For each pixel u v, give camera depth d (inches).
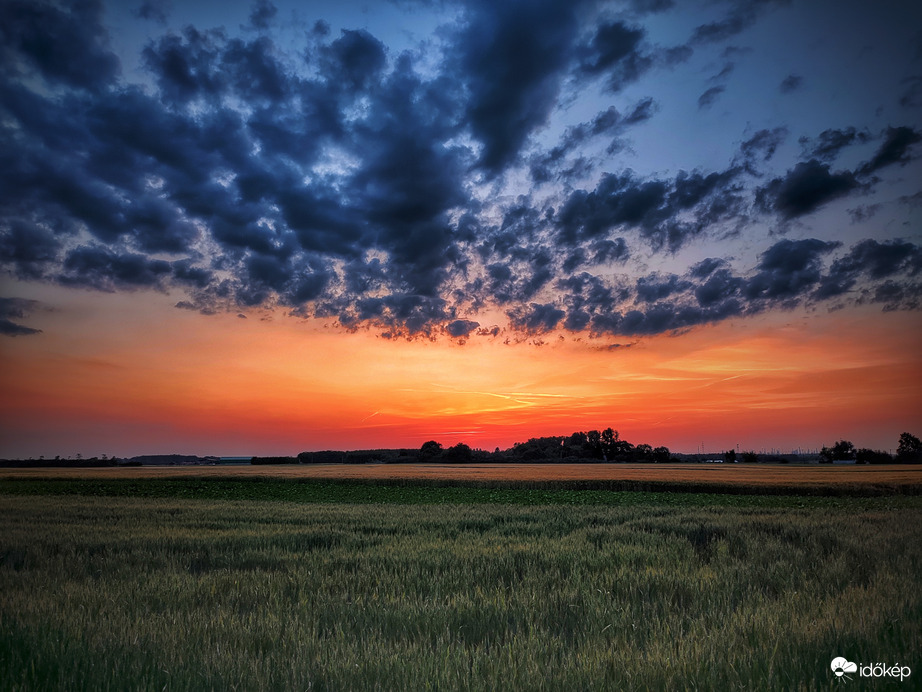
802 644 191.2
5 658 186.7
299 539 529.7
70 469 3855.8
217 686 168.7
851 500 1235.2
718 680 163.3
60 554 433.1
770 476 2156.7
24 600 272.5
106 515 803.4
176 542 509.7
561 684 165.6
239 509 918.4
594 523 692.1
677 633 214.4
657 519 674.8
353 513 831.1
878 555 387.2
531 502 1229.1
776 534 546.3
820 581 310.5
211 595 296.5
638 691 160.6
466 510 880.9
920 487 1467.8
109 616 246.4
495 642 219.5
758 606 249.0
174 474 2704.2
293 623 233.9
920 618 217.6
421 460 5324.8
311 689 166.2
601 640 210.4
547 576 335.6
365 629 235.5
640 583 309.3
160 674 174.9
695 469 3056.1
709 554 442.9
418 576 343.3
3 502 1085.8
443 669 176.2
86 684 168.9
